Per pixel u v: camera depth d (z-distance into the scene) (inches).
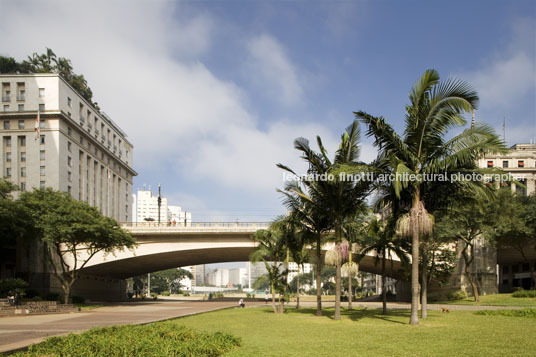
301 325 790.5
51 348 445.4
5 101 2682.1
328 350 474.9
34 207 1750.7
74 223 1630.2
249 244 2222.0
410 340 546.0
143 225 2266.2
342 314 1089.4
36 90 2672.2
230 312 1334.9
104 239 1761.8
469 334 600.7
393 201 877.2
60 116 2620.6
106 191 3425.2
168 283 5895.7
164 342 460.8
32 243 2202.3
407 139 814.5
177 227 2225.6
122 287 3294.8
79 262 2268.7
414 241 773.9
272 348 494.0
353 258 1304.1
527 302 1465.3
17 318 1068.5
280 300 1273.4
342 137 921.5
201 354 422.3
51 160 2586.1
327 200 932.0
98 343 448.8
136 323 776.3
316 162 920.9
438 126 788.0
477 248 2143.2
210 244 2244.1
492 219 1711.4
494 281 2117.4
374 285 5664.4
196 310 1421.0
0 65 3277.6
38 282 2174.0
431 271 1790.1
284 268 1293.1
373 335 605.0
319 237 1044.5
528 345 491.8
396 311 1199.6
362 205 925.2
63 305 1398.9
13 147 2608.3
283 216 1139.3
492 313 1000.2
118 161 3673.7
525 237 1813.5
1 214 1521.9
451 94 745.0
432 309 1274.6
